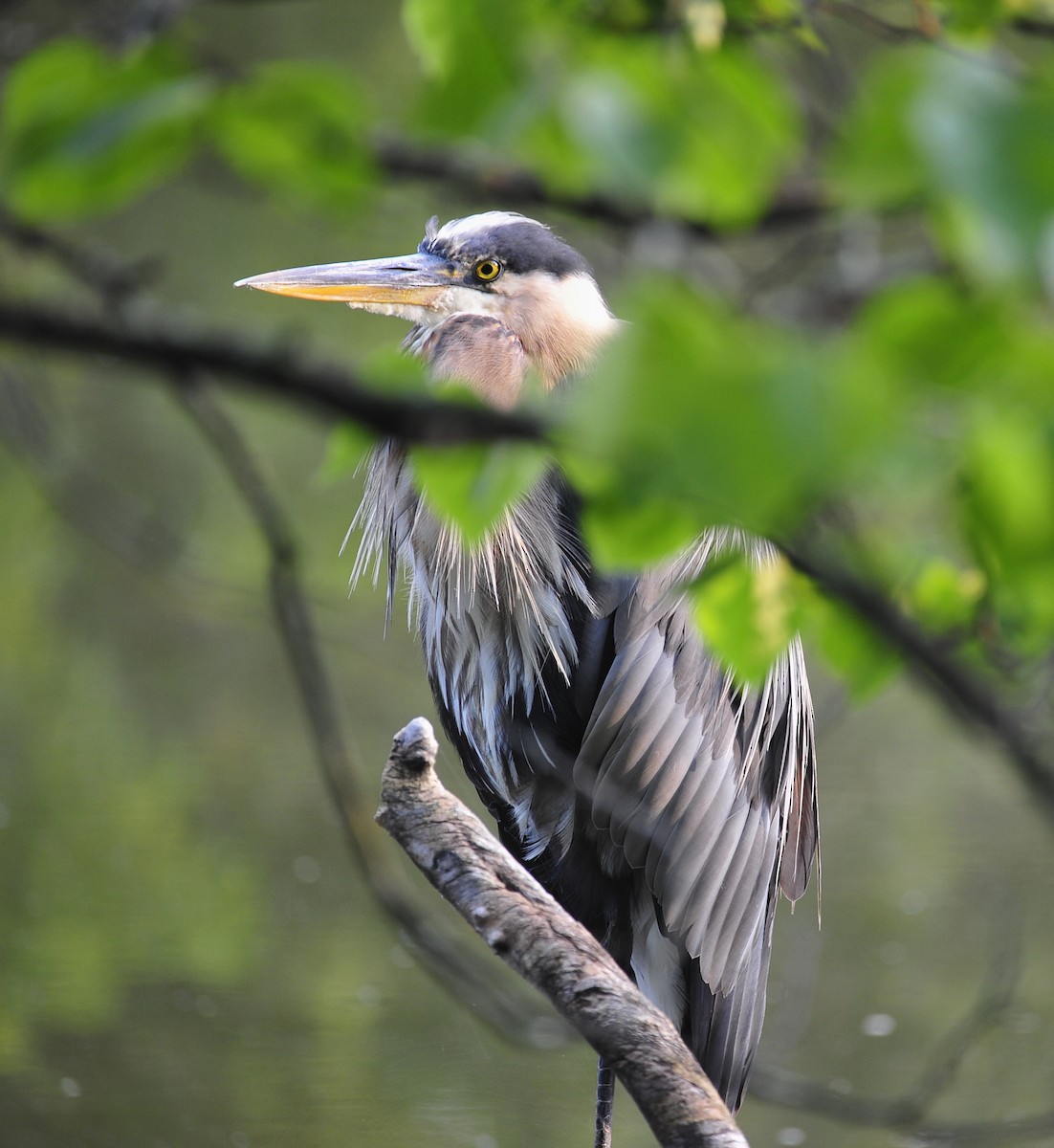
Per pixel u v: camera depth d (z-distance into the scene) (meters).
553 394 7.57
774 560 3.79
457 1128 10.52
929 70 1.61
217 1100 10.70
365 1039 11.74
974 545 2.22
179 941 13.14
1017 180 1.55
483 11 2.31
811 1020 11.98
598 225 6.88
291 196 2.58
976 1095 10.83
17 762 17.50
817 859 7.94
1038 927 13.49
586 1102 11.02
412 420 1.69
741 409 1.59
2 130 2.21
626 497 1.70
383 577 22.50
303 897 14.30
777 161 2.57
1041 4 5.66
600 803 6.67
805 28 5.17
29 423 5.47
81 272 3.33
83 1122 10.33
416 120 2.31
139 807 16.25
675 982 6.99
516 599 7.07
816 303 3.07
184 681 20.72
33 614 23.33
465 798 11.53
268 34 17.05
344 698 18.81
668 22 4.32
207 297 28.50
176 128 2.20
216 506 24.62
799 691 7.61
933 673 1.79
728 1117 4.25
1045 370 1.71
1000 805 16.95
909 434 1.67
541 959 4.62
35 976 12.48
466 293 7.77
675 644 6.74
